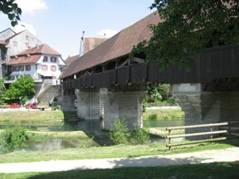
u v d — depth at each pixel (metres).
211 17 8.94
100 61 36.56
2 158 17.33
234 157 15.20
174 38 9.41
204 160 14.77
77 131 39.91
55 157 17.05
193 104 22.86
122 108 37.53
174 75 23.14
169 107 60.88
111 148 20.64
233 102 22.28
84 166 14.46
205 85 22.22
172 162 14.59
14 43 89.56
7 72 87.62
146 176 11.61
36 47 86.75
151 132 35.59
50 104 74.75
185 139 23.41
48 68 85.25
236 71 17.38
